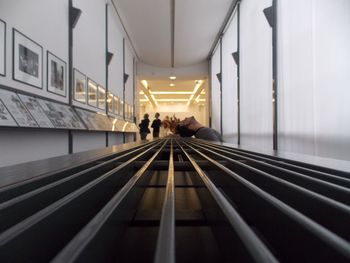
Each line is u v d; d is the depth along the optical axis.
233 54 4.93
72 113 3.05
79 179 0.43
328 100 2.30
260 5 3.87
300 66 2.77
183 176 0.64
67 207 0.29
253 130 4.22
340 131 2.14
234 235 0.23
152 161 0.69
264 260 0.18
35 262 0.23
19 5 2.16
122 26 5.78
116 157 0.72
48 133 2.66
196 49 7.24
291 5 2.96
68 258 0.18
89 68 3.86
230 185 0.45
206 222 0.37
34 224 0.23
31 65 2.34
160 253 0.18
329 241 0.20
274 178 0.41
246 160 0.69
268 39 3.59
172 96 14.06
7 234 0.21
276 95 3.32
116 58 5.50
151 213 0.38
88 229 0.23
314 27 2.51
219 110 6.78
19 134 2.21
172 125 6.85
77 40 3.38
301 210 0.33
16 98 2.07
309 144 2.61
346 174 0.48
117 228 0.29
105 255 0.25
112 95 5.21
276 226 0.28
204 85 9.68
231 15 5.25
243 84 4.71
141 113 16.23
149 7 4.93
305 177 0.41
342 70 2.11
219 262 0.27
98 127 3.74
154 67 8.46
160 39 6.48
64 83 3.01
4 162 2.02
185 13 5.14
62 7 2.96
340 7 2.12
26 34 2.26
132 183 0.40
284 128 3.14
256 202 0.33
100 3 4.38
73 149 3.26
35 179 0.41
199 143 1.62
